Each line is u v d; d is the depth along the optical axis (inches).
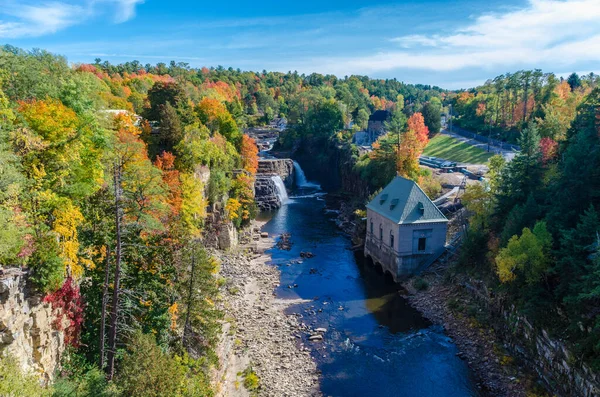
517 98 5098.4
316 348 1841.8
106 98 3383.4
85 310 1259.8
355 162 4741.6
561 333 1501.0
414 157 3742.6
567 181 1700.3
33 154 1226.0
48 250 1043.3
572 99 3828.7
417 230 2474.2
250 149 4192.9
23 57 2156.7
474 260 2223.2
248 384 1561.3
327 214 4128.9
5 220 953.5
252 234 3410.4
